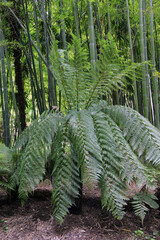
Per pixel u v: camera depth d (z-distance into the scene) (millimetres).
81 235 1617
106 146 1473
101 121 1622
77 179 1479
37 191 2318
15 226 1793
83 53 1575
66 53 2004
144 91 2873
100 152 1464
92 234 1634
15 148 1994
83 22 3611
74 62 1623
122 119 1711
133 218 1889
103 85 1815
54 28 3771
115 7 3729
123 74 1682
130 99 3840
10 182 1950
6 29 3496
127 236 1624
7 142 3371
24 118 4402
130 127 1632
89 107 1971
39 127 1684
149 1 3117
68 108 2047
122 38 3900
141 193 1883
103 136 1515
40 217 1896
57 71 1752
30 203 2197
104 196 1423
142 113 3684
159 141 1522
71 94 1870
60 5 3049
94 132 1537
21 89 4348
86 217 1859
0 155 2092
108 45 1592
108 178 1447
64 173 1470
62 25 3021
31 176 1507
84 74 1742
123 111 1761
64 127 1614
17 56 4043
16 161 2066
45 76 5258
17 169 1905
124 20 3750
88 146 1422
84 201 2189
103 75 1612
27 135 1890
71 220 1806
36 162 1541
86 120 1574
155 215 1960
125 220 1842
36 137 1630
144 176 1444
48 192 2328
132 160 1481
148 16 3248
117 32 3887
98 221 1806
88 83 1725
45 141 1627
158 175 1899
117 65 1605
